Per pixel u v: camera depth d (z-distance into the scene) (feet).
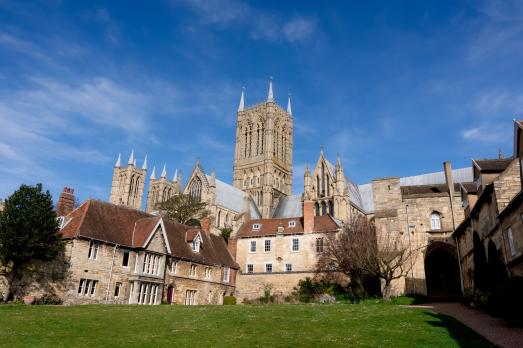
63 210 188.75
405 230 187.32
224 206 373.20
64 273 156.15
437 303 152.15
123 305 140.46
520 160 111.45
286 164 508.94
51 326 94.89
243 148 504.02
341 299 192.95
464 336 76.95
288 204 408.87
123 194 536.01
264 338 80.89
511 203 96.22
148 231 185.78
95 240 167.32
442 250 184.44
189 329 91.71
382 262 176.86
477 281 124.06
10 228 140.46
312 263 232.53
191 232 219.61
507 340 72.08
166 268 191.72
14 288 143.43
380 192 197.06
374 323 94.53
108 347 74.43
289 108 538.06
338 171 327.26
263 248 248.93
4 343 76.95
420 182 296.51
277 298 215.51
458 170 284.82
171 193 506.89
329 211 339.98
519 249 95.91
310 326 93.25
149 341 79.10
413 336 79.36
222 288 226.58
